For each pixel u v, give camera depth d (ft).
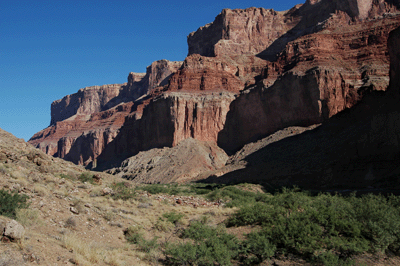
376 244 48.60
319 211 57.72
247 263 44.16
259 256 45.42
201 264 41.83
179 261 42.01
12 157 82.23
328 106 273.75
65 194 58.13
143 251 45.73
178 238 55.16
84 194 69.00
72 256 34.04
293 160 234.58
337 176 184.55
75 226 46.06
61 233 41.47
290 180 203.92
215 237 48.14
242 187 165.48
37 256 30.48
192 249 42.57
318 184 187.11
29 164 82.07
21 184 53.26
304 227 49.37
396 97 202.69
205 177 274.98
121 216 59.21
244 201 97.55
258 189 164.45
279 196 78.64
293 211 61.11
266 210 64.44
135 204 73.26
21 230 32.22
